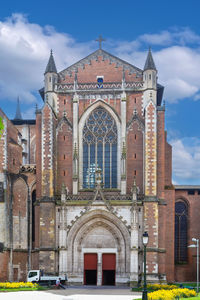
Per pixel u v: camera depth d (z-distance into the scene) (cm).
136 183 7281
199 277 7938
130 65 7650
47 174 7156
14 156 7544
